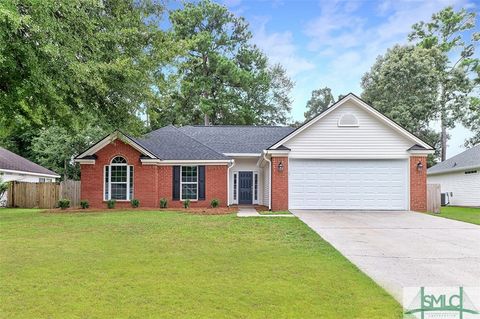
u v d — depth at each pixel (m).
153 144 21.45
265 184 22.22
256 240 9.50
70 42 11.80
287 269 6.66
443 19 38.25
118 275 6.25
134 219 13.64
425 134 39.09
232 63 38.28
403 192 17.61
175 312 4.63
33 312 4.62
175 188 20.42
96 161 19.70
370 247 8.73
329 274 6.33
